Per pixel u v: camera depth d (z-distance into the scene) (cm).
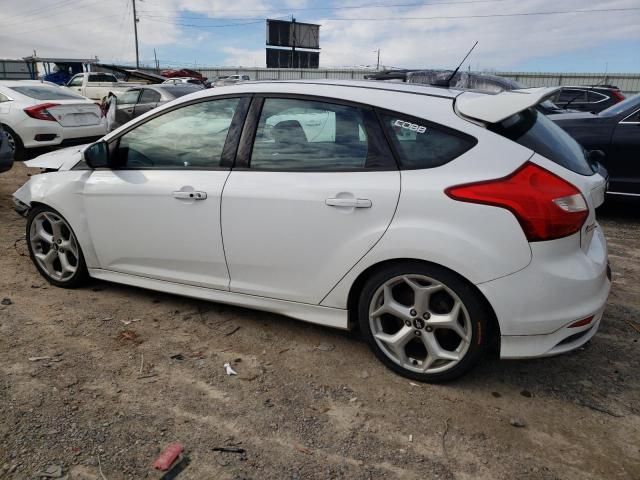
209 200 314
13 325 337
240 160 311
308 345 321
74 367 291
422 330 274
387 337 286
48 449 227
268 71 4262
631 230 591
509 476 219
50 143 945
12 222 582
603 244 292
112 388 273
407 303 280
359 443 237
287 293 307
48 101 952
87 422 246
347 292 288
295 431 244
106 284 408
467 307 259
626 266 470
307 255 292
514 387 281
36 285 404
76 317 351
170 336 329
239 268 318
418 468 223
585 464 227
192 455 227
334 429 246
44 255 403
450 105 275
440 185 256
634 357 313
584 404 268
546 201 242
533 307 248
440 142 264
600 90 1284
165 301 379
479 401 268
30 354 303
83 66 3434
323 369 296
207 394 271
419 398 270
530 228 242
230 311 364
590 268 256
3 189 747
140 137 348
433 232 255
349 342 325
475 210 248
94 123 1014
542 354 255
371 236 270
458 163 258
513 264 245
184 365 297
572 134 616
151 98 1173
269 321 351
